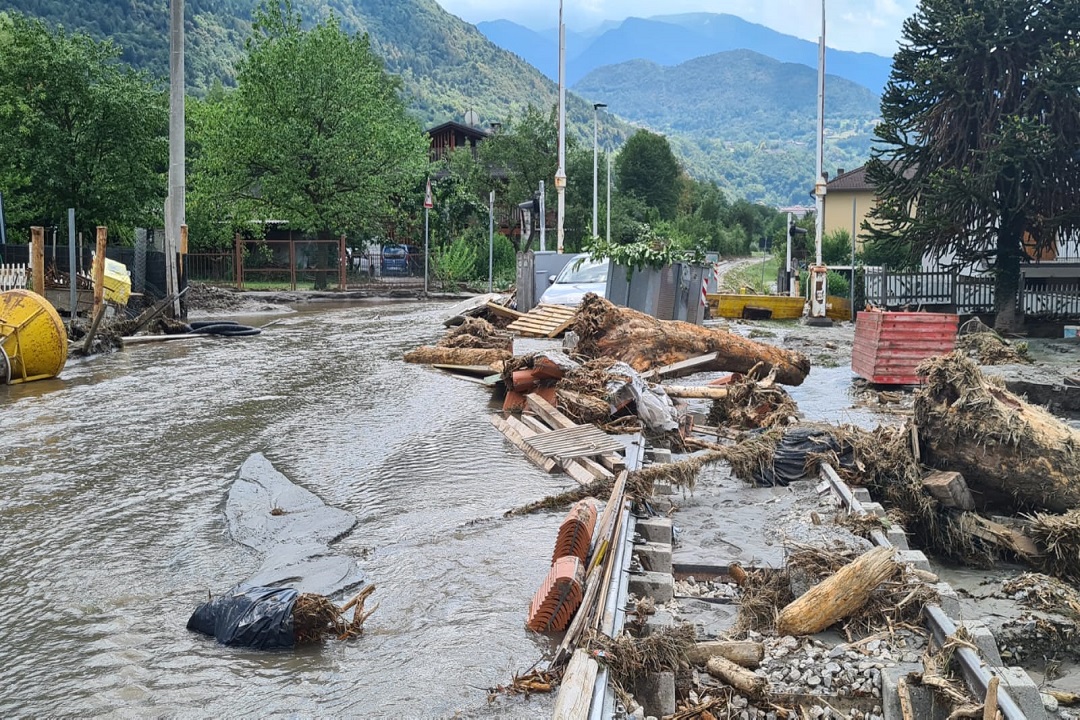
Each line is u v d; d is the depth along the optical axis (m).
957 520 7.55
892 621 5.16
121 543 6.65
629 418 10.15
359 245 48.19
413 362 16.45
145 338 20.20
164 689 4.46
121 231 35.75
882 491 8.02
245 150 42.12
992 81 25.44
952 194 24.19
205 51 178.50
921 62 25.56
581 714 3.87
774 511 7.41
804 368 14.46
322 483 8.32
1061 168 24.50
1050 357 18.91
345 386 13.86
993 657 4.83
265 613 4.98
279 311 31.56
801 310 28.78
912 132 26.77
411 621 5.27
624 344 14.02
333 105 42.94
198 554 6.41
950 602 5.32
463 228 54.53
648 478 7.72
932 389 8.14
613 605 5.01
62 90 33.34
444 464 9.03
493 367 14.80
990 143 24.89
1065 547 7.14
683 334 14.10
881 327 14.36
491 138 64.75
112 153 34.19
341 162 42.09
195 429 10.66
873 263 40.25
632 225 64.38
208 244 45.44
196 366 16.17
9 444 9.84
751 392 11.47
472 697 4.37
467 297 40.25
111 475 8.57
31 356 14.12
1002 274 26.44
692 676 4.73
